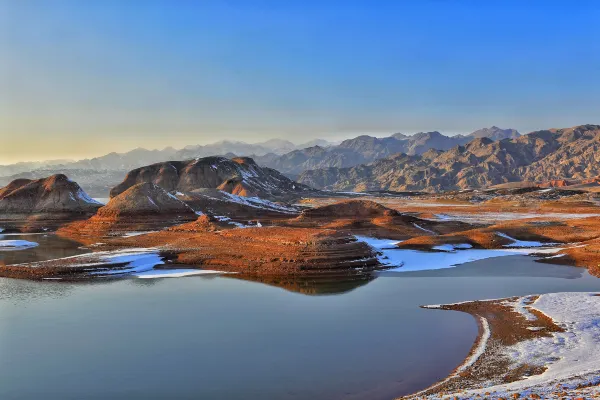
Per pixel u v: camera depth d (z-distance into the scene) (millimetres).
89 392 24969
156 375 26859
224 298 45125
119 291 48344
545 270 56969
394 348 30500
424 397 21328
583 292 43438
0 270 57562
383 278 54031
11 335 34094
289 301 43750
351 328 34969
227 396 24141
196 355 29859
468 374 25516
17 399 24328
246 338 33000
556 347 28594
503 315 36969
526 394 19516
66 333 34531
